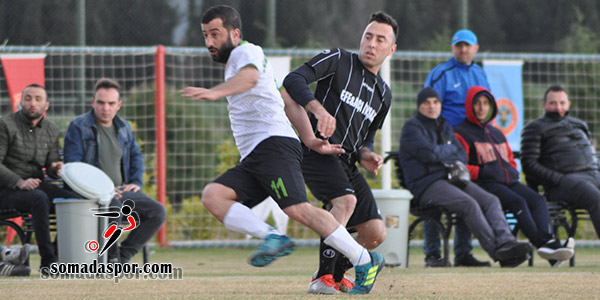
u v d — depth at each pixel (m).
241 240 30.23
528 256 20.92
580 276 17.77
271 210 27.55
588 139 23.94
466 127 22.84
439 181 21.42
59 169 19.98
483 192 21.52
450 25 62.72
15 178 18.98
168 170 31.95
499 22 62.06
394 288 14.76
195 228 30.25
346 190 13.77
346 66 14.14
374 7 61.50
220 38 12.78
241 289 14.70
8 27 53.09
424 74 40.69
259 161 12.84
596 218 22.48
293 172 12.81
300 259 25.19
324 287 13.73
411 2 62.41
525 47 61.44
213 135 32.94
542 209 21.94
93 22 52.97
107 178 18.59
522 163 23.86
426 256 22.52
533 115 37.00
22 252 18.36
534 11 61.94
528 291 14.38
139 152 21.08
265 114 12.88
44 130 20.25
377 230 14.46
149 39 54.78
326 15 59.84
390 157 22.89
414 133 21.69
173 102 32.72
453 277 17.47
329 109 14.06
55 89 42.75
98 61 49.56
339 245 13.06
